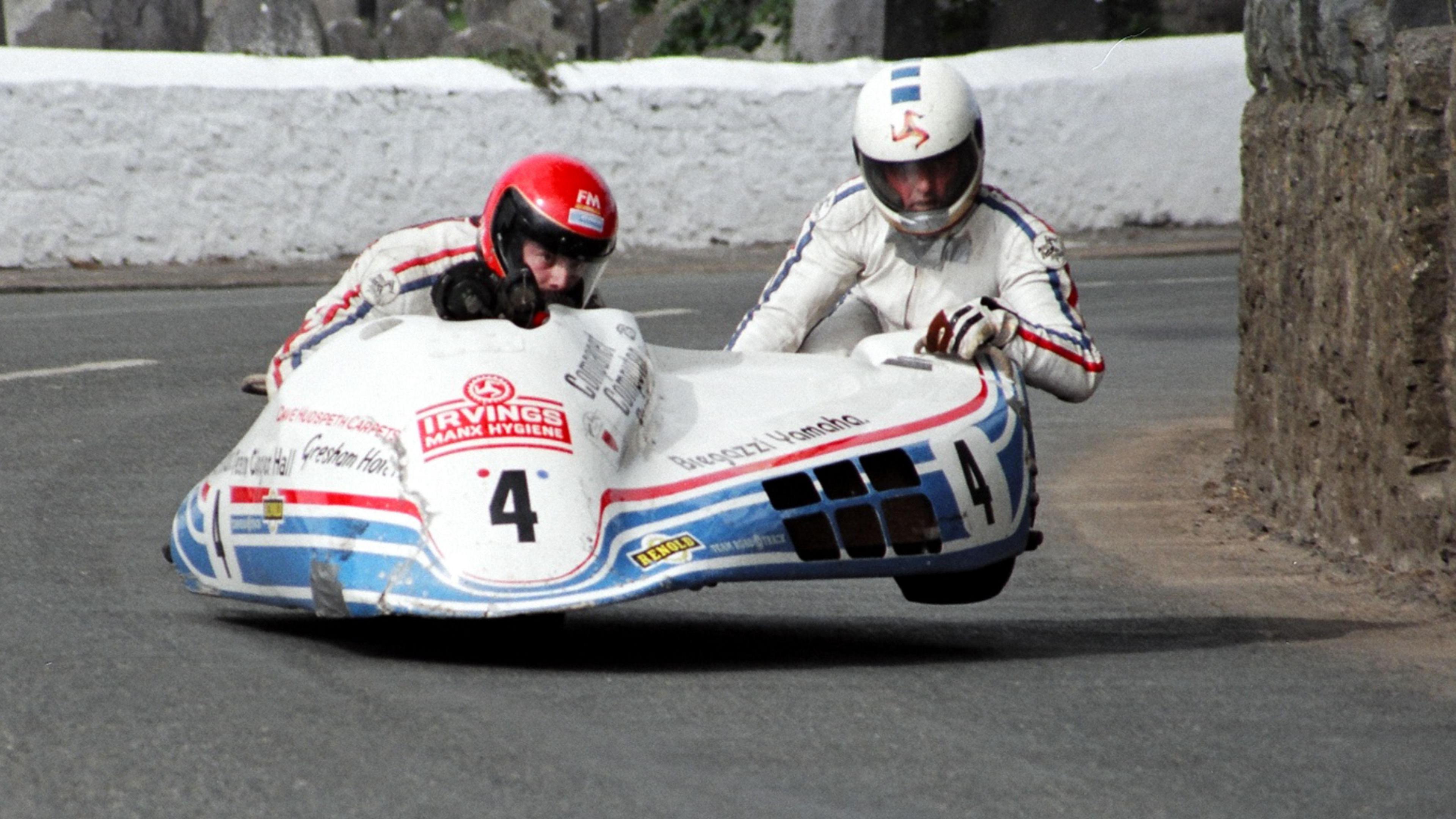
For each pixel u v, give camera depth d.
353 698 13.84
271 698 13.75
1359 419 22.53
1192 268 62.78
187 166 56.62
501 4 86.12
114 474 26.88
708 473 15.48
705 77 64.81
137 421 31.81
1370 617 19.67
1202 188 73.38
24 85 53.97
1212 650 17.56
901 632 18.27
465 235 18.69
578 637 17.14
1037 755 12.98
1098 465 30.80
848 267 20.72
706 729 13.31
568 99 62.34
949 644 17.62
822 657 16.50
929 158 18.92
